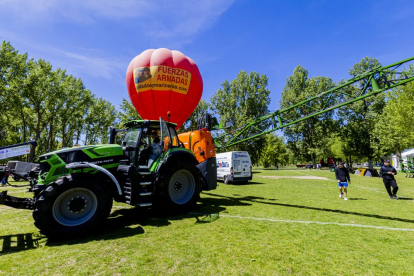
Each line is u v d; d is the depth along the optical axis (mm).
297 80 42531
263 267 2828
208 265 2861
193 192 6152
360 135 33156
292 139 44406
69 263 2912
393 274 2709
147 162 5918
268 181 14875
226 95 38594
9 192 9375
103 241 3727
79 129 39594
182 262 2938
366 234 4145
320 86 37406
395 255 3252
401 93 21266
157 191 5500
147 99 9836
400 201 7547
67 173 4527
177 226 4559
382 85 6156
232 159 13227
